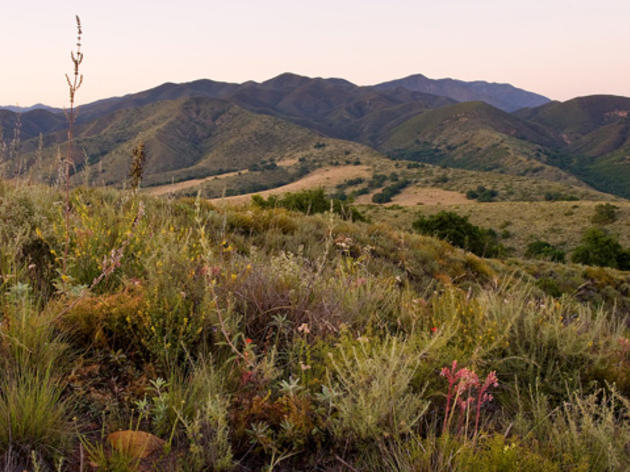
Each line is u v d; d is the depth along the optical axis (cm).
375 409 212
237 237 682
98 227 363
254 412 213
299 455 208
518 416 241
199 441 185
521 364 311
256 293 325
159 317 258
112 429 193
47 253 343
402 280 704
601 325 368
